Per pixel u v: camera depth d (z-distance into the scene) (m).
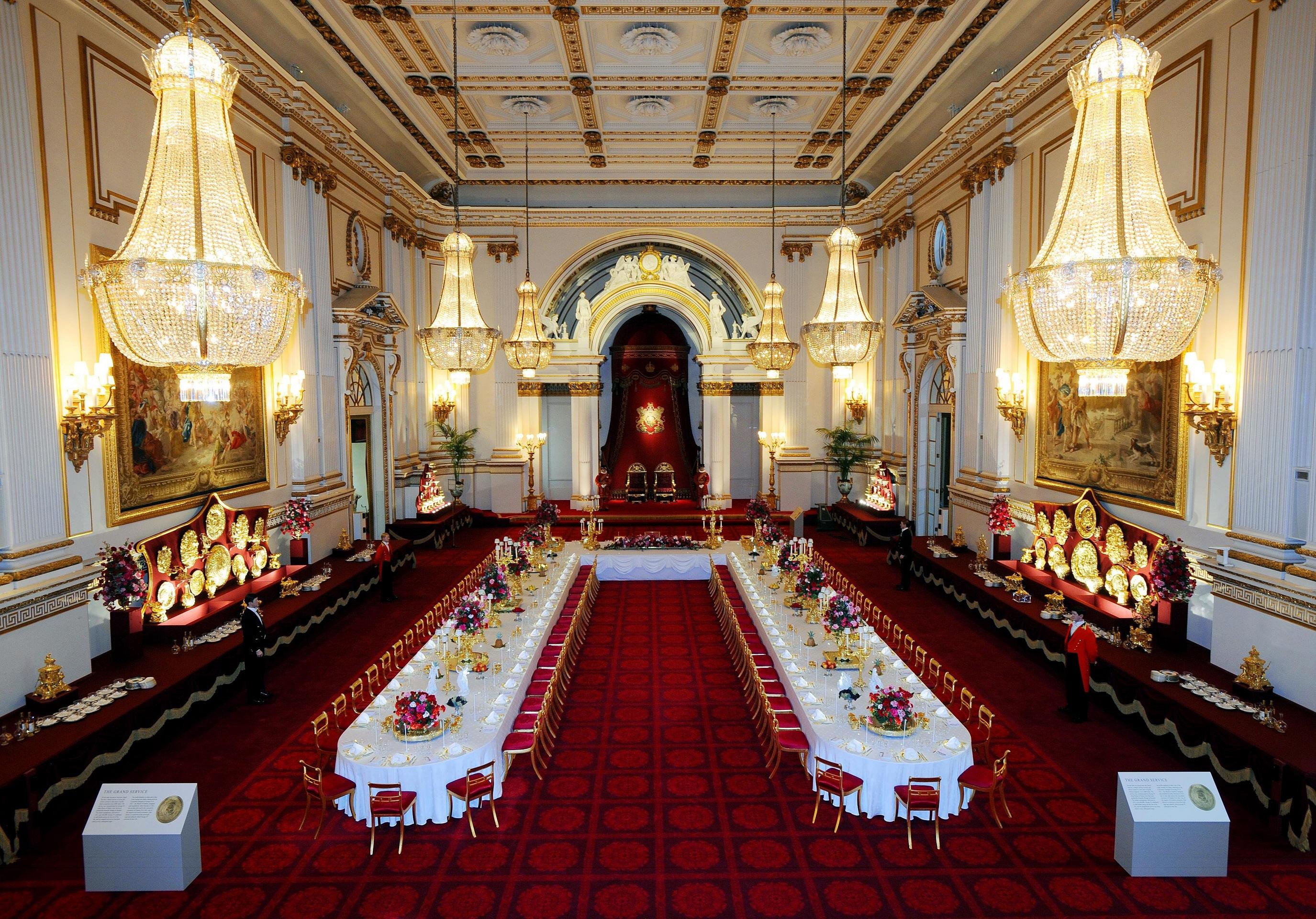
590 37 12.79
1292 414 7.47
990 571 13.19
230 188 5.75
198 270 5.28
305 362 13.54
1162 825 5.96
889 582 15.46
